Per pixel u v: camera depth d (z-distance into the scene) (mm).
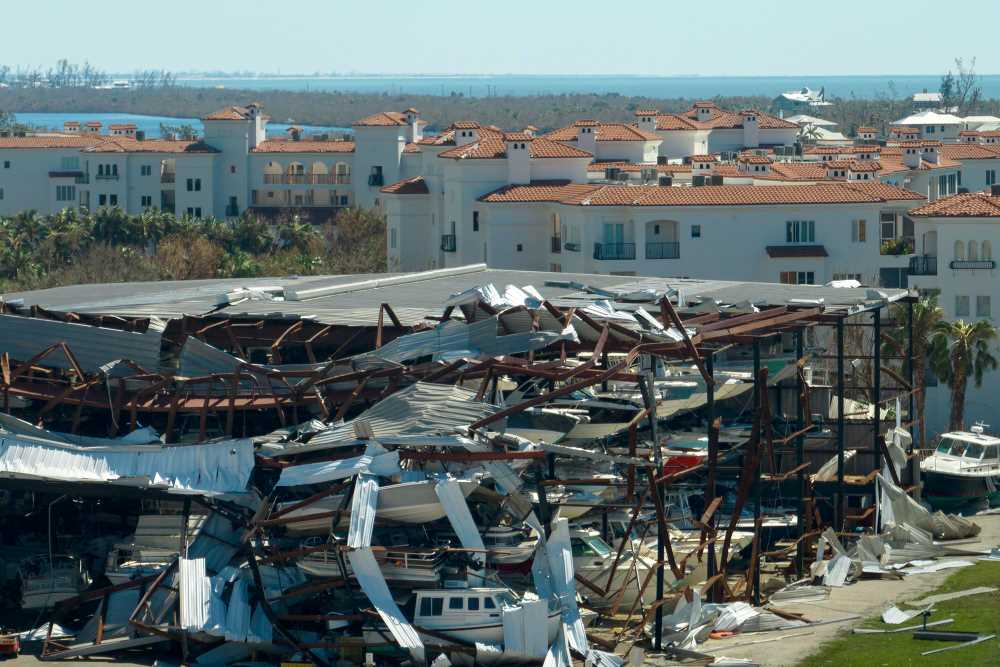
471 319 84875
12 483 72625
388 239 196375
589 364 75562
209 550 71938
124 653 68938
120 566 74125
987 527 94938
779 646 70312
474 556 69750
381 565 68625
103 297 107125
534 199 165625
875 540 86375
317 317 91938
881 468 93688
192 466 72750
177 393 78812
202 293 107500
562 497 78125
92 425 84250
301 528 71562
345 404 76812
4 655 68375
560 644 66875
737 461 90562
